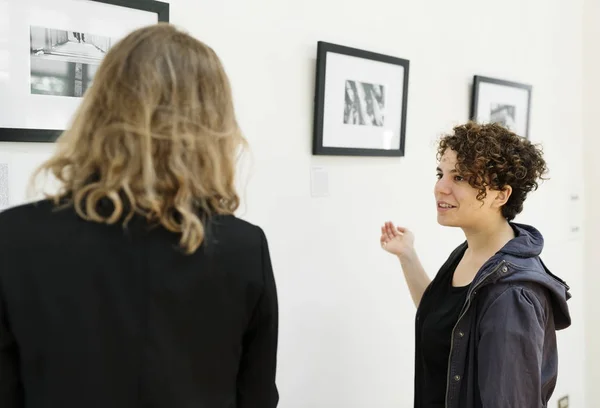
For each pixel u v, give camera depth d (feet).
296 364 5.47
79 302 1.99
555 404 8.68
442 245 6.95
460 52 6.87
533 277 3.67
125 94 2.12
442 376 4.22
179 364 2.16
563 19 8.41
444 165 4.15
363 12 5.73
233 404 2.46
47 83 3.72
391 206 6.26
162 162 2.13
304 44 5.23
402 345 6.54
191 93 2.20
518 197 4.01
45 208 2.06
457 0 6.76
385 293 6.28
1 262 1.95
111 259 2.05
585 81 8.83
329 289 5.70
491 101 7.23
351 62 5.54
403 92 6.10
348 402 6.01
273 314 2.52
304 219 5.40
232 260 2.31
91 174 2.10
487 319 3.67
